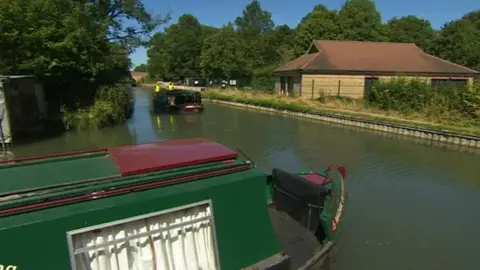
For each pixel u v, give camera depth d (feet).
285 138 61.21
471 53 150.10
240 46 187.11
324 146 54.75
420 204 31.60
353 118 74.33
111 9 89.76
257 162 45.16
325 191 21.03
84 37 69.92
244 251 15.66
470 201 32.30
